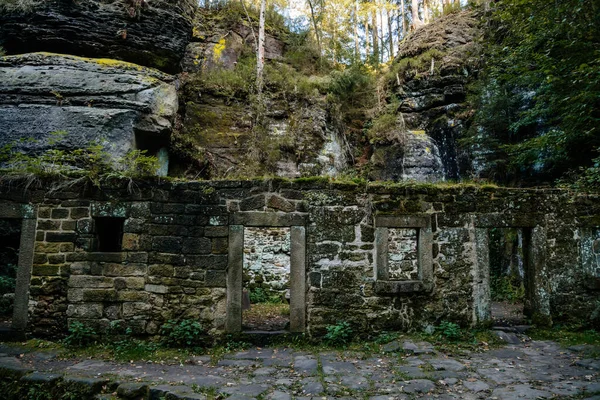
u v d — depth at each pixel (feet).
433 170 47.01
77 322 20.20
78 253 20.72
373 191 22.16
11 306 26.86
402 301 21.80
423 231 22.33
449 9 59.00
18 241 30.63
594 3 27.91
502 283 37.24
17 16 34.71
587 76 26.17
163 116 35.37
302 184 21.65
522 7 31.86
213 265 20.79
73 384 15.48
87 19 35.70
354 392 14.51
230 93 46.24
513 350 19.81
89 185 21.21
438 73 50.98
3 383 16.35
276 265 35.19
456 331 21.33
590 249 24.07
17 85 32.22
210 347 20.30
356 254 21.53
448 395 14.16
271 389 14.84
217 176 41.19
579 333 22.50
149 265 20.75
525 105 41.09
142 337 20.42
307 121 46.68
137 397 14.76
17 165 22.54
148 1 37.76
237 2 58.65
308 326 20.95
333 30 69.46
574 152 34.55
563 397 13.83
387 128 49.93
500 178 42.96
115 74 34.40
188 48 50.39
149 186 21.21
